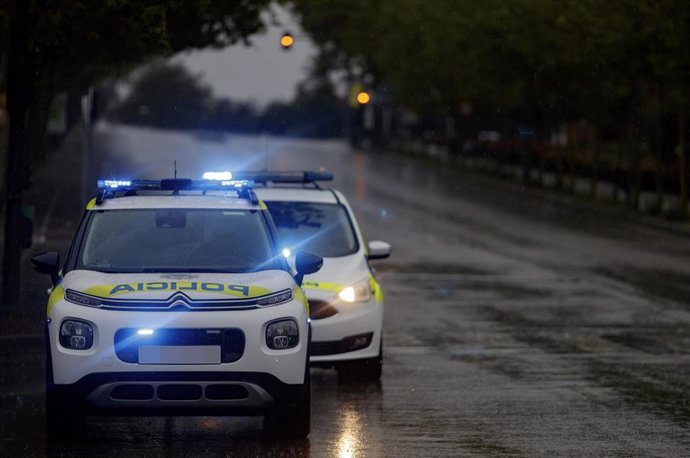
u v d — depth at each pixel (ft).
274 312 68.59
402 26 418.92
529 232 260.83
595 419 81.66
